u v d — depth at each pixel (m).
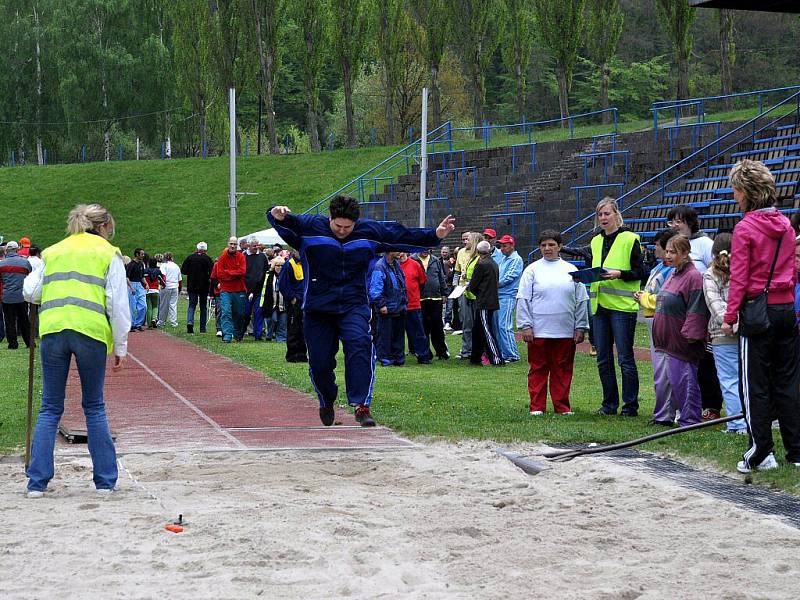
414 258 21.67
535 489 8.78
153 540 6.98
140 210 63.12
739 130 38.00
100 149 87.94
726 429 11.88
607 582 6.09
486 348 20.33
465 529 7.31
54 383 8.75
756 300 9.34
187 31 75.69
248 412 14.08
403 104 81.69
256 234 40.00
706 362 12.90
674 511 7.93
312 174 63.09
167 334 29.67
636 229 35.06
